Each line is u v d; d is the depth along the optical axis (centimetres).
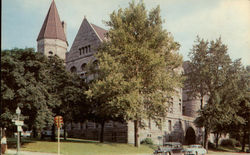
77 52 5381
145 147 3572
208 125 4241
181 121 5938
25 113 2880
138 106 3048
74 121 3844
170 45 3534
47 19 5722
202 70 4159
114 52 3306
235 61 4194
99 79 3409
